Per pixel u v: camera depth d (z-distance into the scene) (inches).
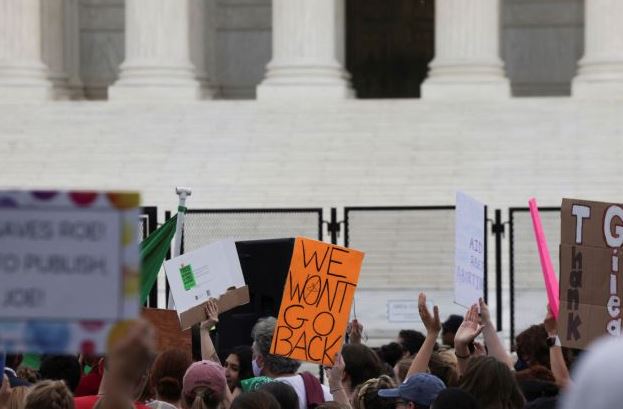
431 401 1211.9
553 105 4618.6
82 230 702.5
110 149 4505.4
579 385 586.9
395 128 4520.2
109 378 712.4
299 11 5029.5
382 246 3265.3
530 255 3225.9
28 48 5123.0
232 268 1691.7
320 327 1435.8
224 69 6072.8
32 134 4589.1
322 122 4574.3
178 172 4370.1
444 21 5032.0
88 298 703.1
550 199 4143.7
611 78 4906.5
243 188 4271.7
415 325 2915.8
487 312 1437.0
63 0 5743.1
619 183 4202.8
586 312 1328.7
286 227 2940.5
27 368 1504.7
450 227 3260.3
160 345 1612.9
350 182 4279.0
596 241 1328.7
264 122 4591.5
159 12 5123.0
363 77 6250.0
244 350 1658.5
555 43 6043.3
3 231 700.7
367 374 1481.3
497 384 1187.9
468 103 4653.1
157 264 1879.9
